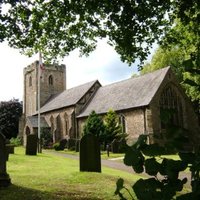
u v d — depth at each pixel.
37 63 60.97
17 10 10.27
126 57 11.49
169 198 1.63
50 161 20.72
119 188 1.85
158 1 9.53
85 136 14.20
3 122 63.28
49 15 10.95
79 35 11.95
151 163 1.72
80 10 10.20
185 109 40.12
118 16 9.73
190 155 1.66
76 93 52.84
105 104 44.88
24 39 10.80
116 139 35.44
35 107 59.91
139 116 37.97
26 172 14.25
